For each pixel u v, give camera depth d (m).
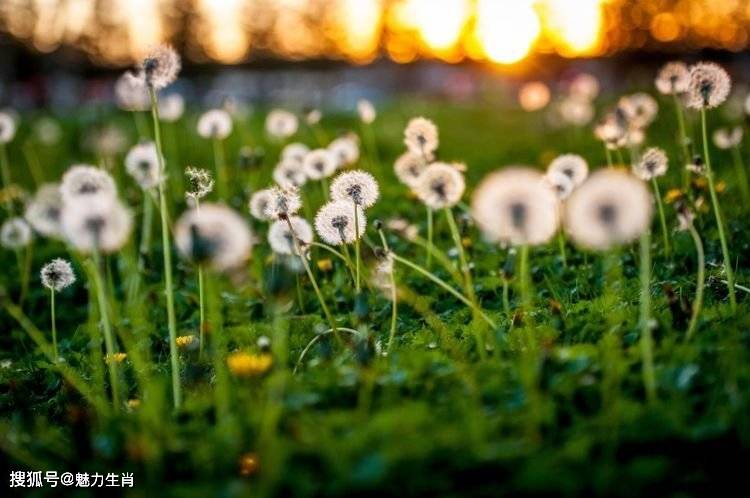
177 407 0.85
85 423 0.79
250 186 1.76
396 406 0.77
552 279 1.17
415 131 1.13
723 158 1.91
